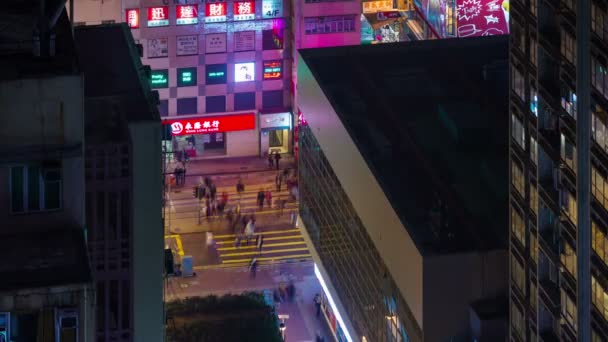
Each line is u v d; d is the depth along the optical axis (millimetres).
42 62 42406
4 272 37125
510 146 85562
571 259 76125
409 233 92312
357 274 113000
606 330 71875
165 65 166875
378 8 172625
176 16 165375
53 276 36906
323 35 165750
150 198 73125
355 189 108875
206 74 168375
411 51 127875
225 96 169875
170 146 170625
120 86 81062
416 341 92875
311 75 124625
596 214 72125
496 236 92125
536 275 81750
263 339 104188
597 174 71625
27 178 41844
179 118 168250
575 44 72750
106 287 73750
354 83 121938
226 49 168375
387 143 108375
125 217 73188
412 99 117750
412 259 91125
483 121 110438
